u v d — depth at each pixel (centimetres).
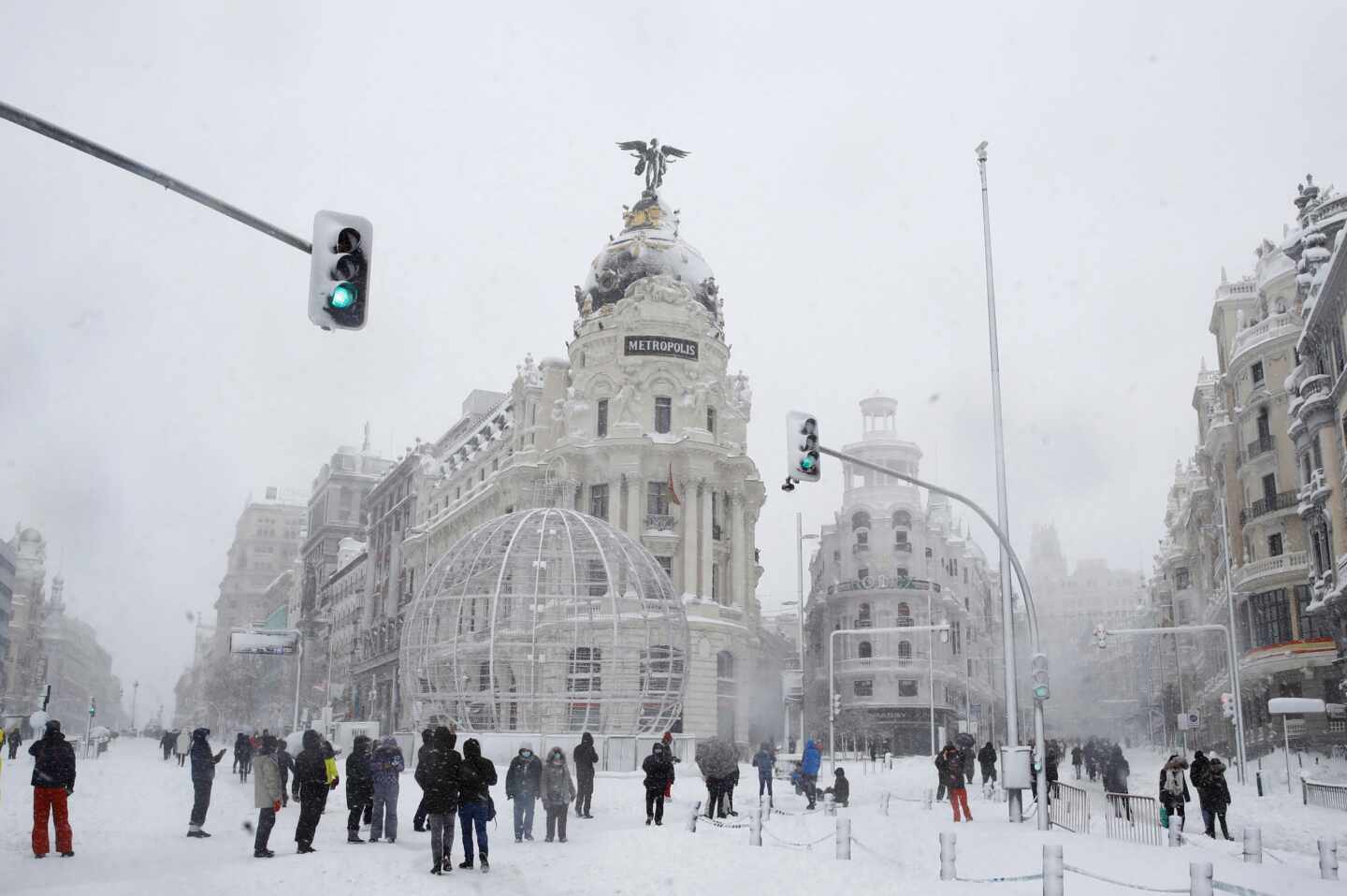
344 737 5878
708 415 7075
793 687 7662
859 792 4272
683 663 5341
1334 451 5109
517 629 5512
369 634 11200
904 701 10069
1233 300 7400
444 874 1762
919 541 10812
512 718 5209
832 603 10675
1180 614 11062
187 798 3067
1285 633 5994
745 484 7319
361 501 15850
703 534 6794
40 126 1224
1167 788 2767
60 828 1873
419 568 9762
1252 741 6369
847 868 1847
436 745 1819
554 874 1836
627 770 4516
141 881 1602
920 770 6031
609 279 7306
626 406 6875
